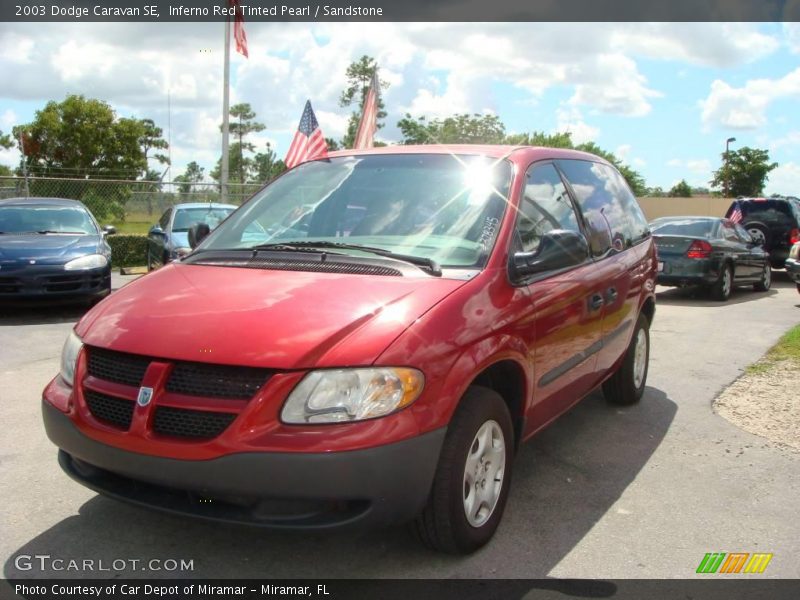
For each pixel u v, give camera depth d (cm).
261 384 288
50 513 379
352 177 445
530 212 413
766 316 1127
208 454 284
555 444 503
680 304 1276
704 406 600
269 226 435
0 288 952
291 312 313
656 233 1349
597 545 354
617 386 584
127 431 301
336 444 281
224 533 358
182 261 409
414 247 381
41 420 533
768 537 366
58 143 3556
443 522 319
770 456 483
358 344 295
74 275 986
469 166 427
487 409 336
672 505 403
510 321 352
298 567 328
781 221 1695
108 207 1984
